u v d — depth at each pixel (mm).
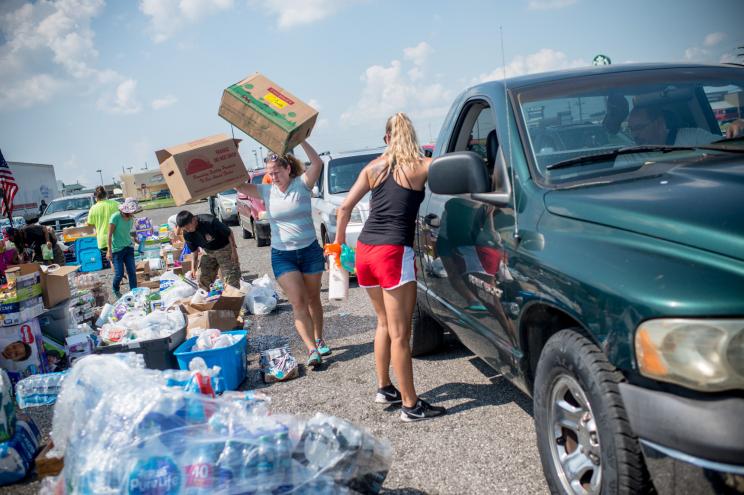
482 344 3660
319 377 5188
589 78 3611
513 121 3377
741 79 3621
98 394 2730
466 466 3344
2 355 5625
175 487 2406
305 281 5598
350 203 4051
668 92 3480
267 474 2486
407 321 3926
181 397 2617
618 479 2186
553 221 2766
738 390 1897
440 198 4133
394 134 3814
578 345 2438
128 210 9438
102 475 2430
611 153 3049
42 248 9789
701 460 1891
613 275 2246
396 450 3629
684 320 1953
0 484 3721
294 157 5586
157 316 5945
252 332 7062
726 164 2674
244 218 16984
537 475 3178
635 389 2086
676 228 2238
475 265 3461
